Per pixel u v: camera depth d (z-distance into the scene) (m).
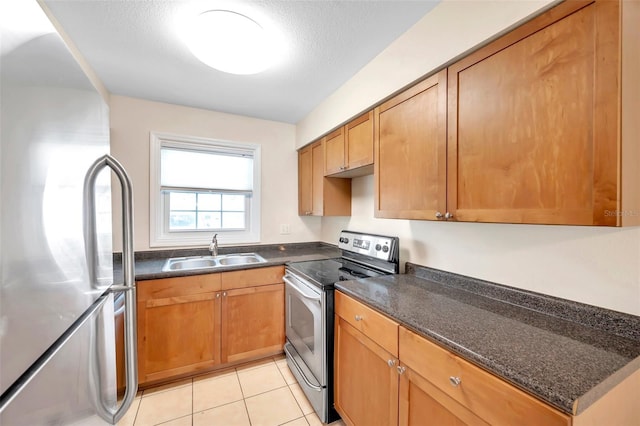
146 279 1.87
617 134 0.75
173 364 1.96
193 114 2.54
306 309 1.83
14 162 0.46
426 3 1.29
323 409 1.59
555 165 0.88
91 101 0.78
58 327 0.58
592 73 0.79
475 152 1.13
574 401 0.61
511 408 0.72
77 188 0.68
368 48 1.63
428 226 1.73
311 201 2.70
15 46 0.46
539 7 0.91
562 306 1.09
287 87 2.14
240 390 1.92
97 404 0.78
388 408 1.17
